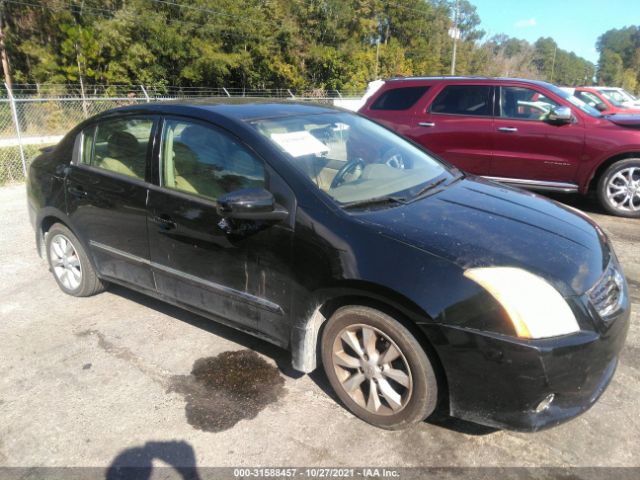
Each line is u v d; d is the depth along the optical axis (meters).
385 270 2.43
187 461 2.52
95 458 2.55
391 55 57.72
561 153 6.45
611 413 2.79
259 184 2.90
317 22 41.84
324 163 3.04
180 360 3.36
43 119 14.53
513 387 2.25
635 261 4.96
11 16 28.11
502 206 3.02
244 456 2.54
